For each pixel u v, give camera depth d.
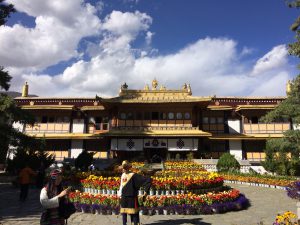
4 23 20.45
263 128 38.62
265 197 17.22
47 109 39.50
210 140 38.97
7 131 21.12
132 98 35.97
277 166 28.42
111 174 21.05
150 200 12.02
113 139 35.50
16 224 10.00
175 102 34.88
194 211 12.01
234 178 25.28
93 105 41.50
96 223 10.29
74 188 16.48
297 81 20.28
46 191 6.21
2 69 19.84
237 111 39.50
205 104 35.94
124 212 8.40
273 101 39.88
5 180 23.66
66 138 38.78
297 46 16.56
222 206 12.48
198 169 26.14
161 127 35.38
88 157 28.05
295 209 13.38
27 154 24.14
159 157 34.94
